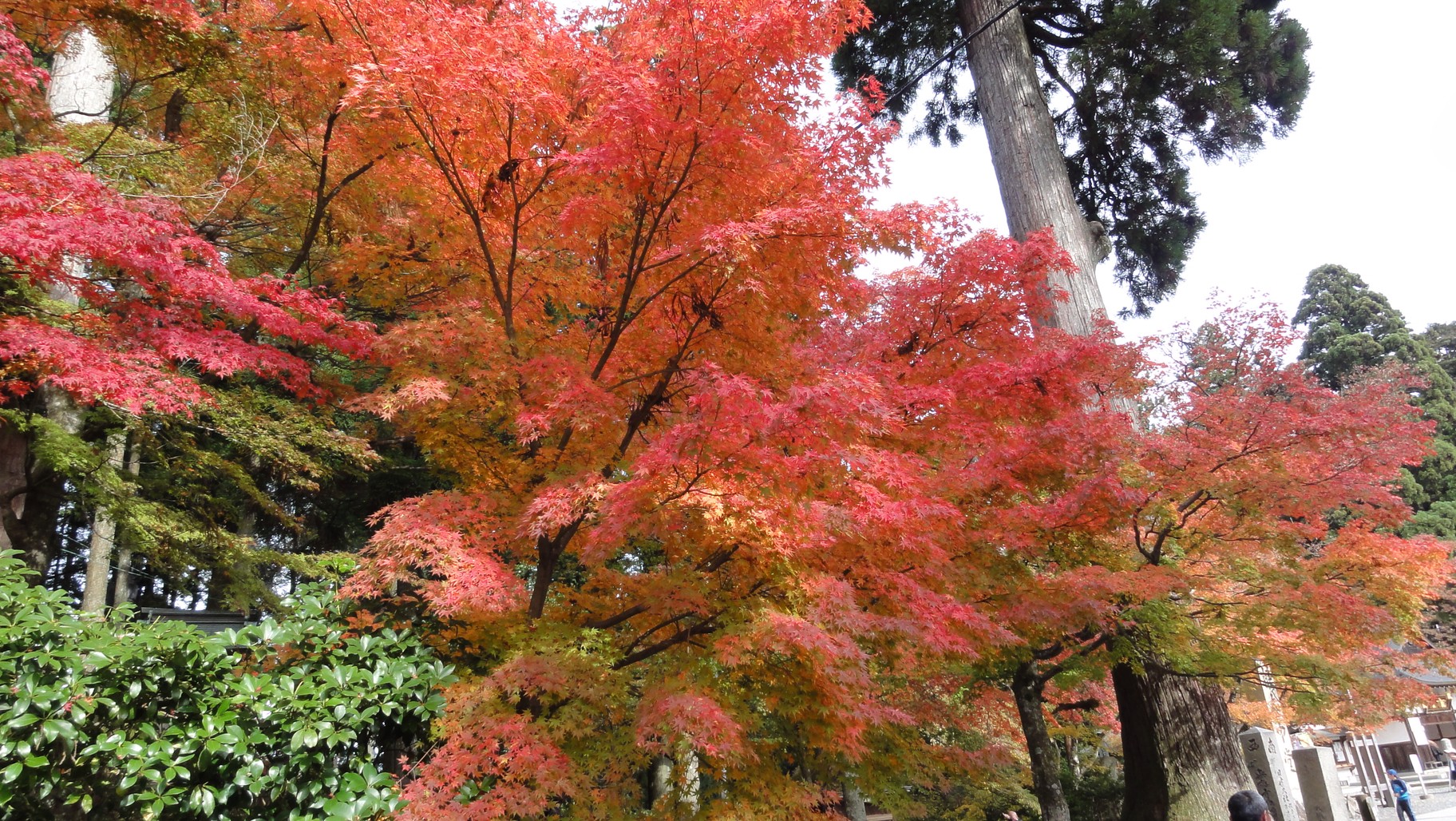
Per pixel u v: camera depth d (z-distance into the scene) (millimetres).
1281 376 7809
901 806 7465
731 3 5027
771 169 5637
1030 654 8227
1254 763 8984
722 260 5293
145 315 5891
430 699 5145
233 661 5035
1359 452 7547
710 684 5582
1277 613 7902
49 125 7496
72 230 4977
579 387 5512
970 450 7812
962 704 10695
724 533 5383
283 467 8438
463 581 4871
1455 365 39406
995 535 7125
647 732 4723
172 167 8234
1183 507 8477
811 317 6590
